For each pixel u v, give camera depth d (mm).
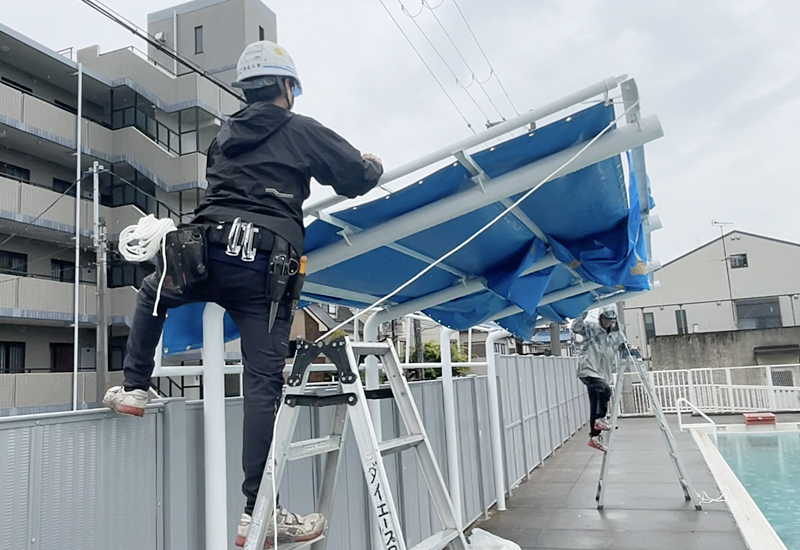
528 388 9922
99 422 2229
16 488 1923
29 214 16641
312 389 3594
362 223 3051
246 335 2199
